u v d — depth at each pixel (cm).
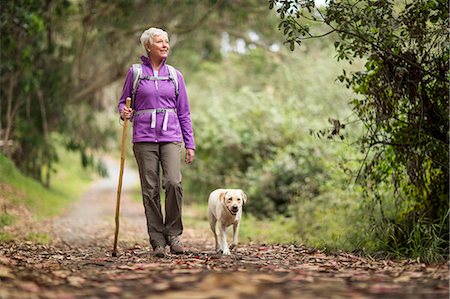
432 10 670
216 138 1853
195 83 2881
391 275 480
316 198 1284
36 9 1521
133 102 675
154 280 456
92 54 2316
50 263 577
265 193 1611
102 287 432
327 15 660
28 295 396
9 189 1672
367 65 674
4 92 2053
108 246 870
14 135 2228
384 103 679
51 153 2481
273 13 2180
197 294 396
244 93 1998
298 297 386
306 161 1572
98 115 2614
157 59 675
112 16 1959
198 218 1659
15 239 905
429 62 657
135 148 670
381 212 748
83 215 1736
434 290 407
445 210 675
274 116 1802
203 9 1986
